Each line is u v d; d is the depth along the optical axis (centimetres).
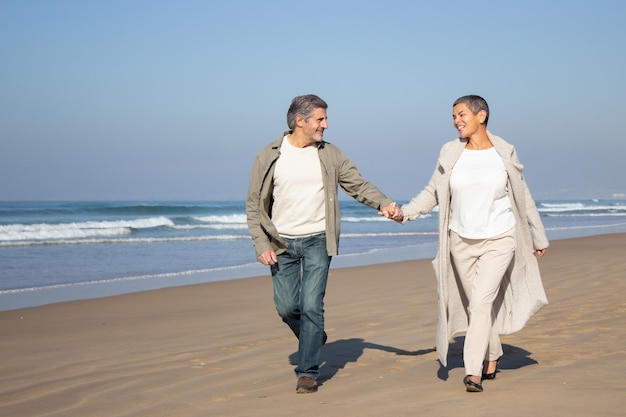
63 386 471
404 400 398
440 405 381
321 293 445
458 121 443
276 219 457
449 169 443
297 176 448
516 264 445
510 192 441
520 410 362
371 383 446
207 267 1502
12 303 991
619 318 651
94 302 949
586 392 392
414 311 765
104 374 505
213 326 730
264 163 450
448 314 451
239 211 4647
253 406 401
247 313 823
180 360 547
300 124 447
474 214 434
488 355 445
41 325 765
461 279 450
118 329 728
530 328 619
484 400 388
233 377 480
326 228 450
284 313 460
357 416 369
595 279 966
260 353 562
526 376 443
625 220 4125
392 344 582
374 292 970
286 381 462
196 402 417
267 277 1245
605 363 468
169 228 3109
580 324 628
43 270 1448
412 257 1686
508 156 437
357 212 5047
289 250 453
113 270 1449
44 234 2492
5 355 595
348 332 652
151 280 1268
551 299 793
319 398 414
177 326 738
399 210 453
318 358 439
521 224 444
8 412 410
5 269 1469
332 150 457
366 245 2130
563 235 2475
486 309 423
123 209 4228
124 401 425
